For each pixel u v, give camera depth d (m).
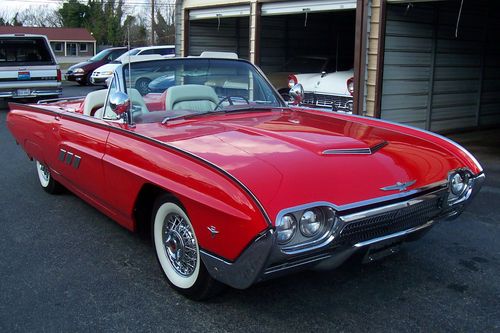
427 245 4.28
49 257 4.08
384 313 3.17
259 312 3.19
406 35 8.95
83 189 4.38
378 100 8.65
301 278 3.64
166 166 3.12
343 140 3.30
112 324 3.08
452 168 3.38
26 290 3.52
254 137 3.30
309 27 14.62
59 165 4.73
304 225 2.63
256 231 2.52
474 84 10.76
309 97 10.16
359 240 2.89
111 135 3.79
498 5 10.86
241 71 4.61
